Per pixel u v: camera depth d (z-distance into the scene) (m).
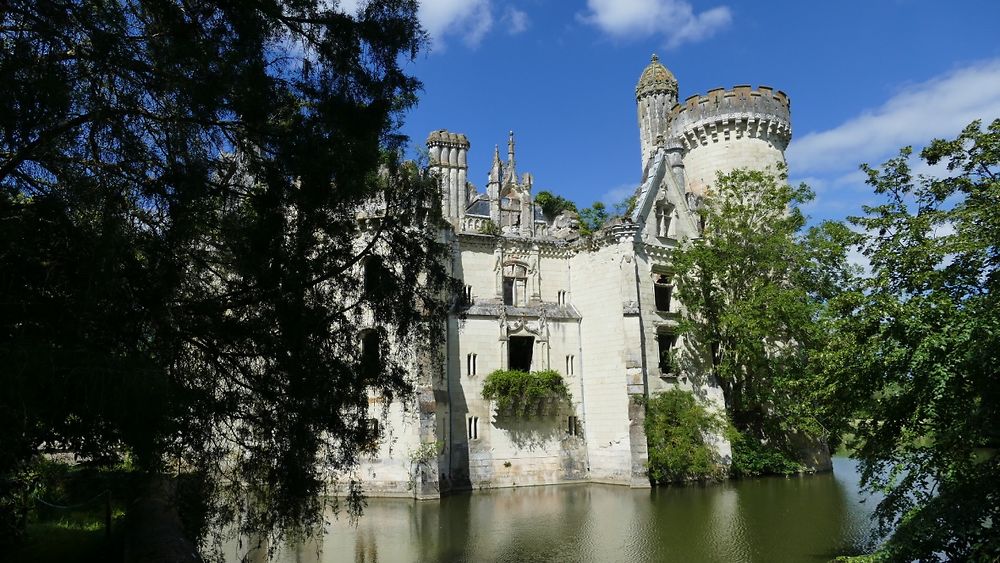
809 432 49.12
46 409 10.66
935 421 17.86
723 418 48.56
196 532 17.83
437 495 40.38
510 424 46.81
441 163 53.72
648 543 29.03
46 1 11.20
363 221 18.95
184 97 12.73
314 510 17.42
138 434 11.92
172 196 13.11
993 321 15.42
